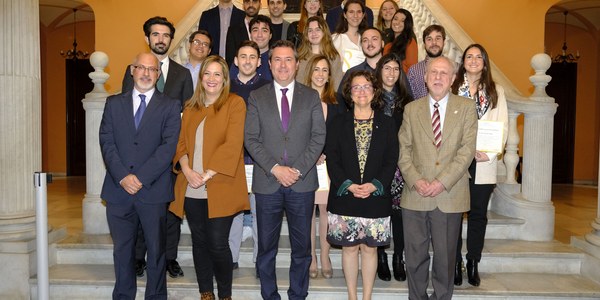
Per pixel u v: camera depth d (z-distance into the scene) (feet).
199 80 12.41
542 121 16.38
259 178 12.37
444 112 12.31
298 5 38.37
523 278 14.53
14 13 14.23
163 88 14.25
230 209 12.16
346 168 12.25
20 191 14.53
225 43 18.33
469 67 13.37
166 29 14.10
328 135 12.53
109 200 12.35
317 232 16.61
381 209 12.11
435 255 12.42
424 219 12.35
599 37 39.42
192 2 35.22
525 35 28.09
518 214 16.62
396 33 17.99
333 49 15.35
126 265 12.56
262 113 12.23
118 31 29.25
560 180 40.57
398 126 13.17
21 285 13.98
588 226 19.11
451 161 12.11
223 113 12.19
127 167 12.13
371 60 14.57
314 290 13.64
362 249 12.67
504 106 13.78
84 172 39.81
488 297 13.43
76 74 39.40
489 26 30.45
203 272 12.83
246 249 15.17
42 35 38.78
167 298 13.69
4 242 14.07
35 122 14.82
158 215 12.34
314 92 12.52
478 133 13.25
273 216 12.37
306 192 12.28
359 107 12.57
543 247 15.56
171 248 14.32
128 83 13.96
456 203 12.13
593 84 39.96
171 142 12.16
